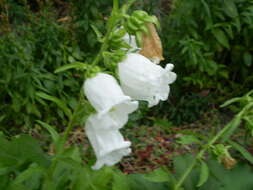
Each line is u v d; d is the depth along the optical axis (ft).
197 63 3.17
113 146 1.02
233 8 3.09
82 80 2.97
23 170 1.29
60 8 3.94
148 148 2.52
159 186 1.55
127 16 1.03
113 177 1.30
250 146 2.42
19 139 1.30
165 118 2.98
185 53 3.08
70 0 3.16
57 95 2.83
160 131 2.74
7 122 2.69
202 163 1.43
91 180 1.26
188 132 1.54
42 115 2.78
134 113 2.78
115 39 1.06
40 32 2.95
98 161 1.03
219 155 1.44
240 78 3.53
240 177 1.65
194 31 3.14
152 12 3.20
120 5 2.82
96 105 1.03
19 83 2.64
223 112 3.18
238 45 3.34
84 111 1.11
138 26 1.02
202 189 1.58
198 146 2.54
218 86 3.29
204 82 3.27
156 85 1.07
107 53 1.08
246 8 3.17
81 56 3.04
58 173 1.31
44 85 2.84
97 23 3.03
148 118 2.74
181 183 1.45
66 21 3.44
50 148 2.36
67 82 2.83
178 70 3.24
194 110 3.04
